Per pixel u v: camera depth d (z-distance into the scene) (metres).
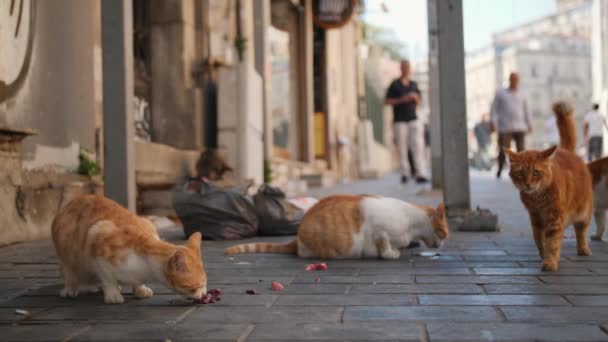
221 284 3.90
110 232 3.34
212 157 8.41
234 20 11.77
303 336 2.69
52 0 6.90
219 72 10.14
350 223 4.91
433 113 11.88
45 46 6.73
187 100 10.03
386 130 44.09
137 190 8.45
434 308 3.14
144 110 9.97
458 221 6.46
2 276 4.30
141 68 10.04
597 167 5.35
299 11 17.19
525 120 13.79
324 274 4.21
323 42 20.25
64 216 3.57
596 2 20.33
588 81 79.69
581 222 4.70
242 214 6.51
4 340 2.75
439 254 4.99
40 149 6.62
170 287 3.24
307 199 7.23
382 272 4.25
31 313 3.22
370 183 19.22
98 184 7.37
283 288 3.74
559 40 80.06
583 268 4.20
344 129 24.67
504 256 4.82
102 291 3.75
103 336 2.77
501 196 11.33
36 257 5.08
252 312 3.15
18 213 5.99
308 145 17.72
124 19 5.95
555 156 4.62
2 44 5.86
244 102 10.07
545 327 2.74
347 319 2.96
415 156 16.38
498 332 2.68
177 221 8.23
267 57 11.89
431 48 11.69
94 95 7.82
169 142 10.09
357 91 29.23
